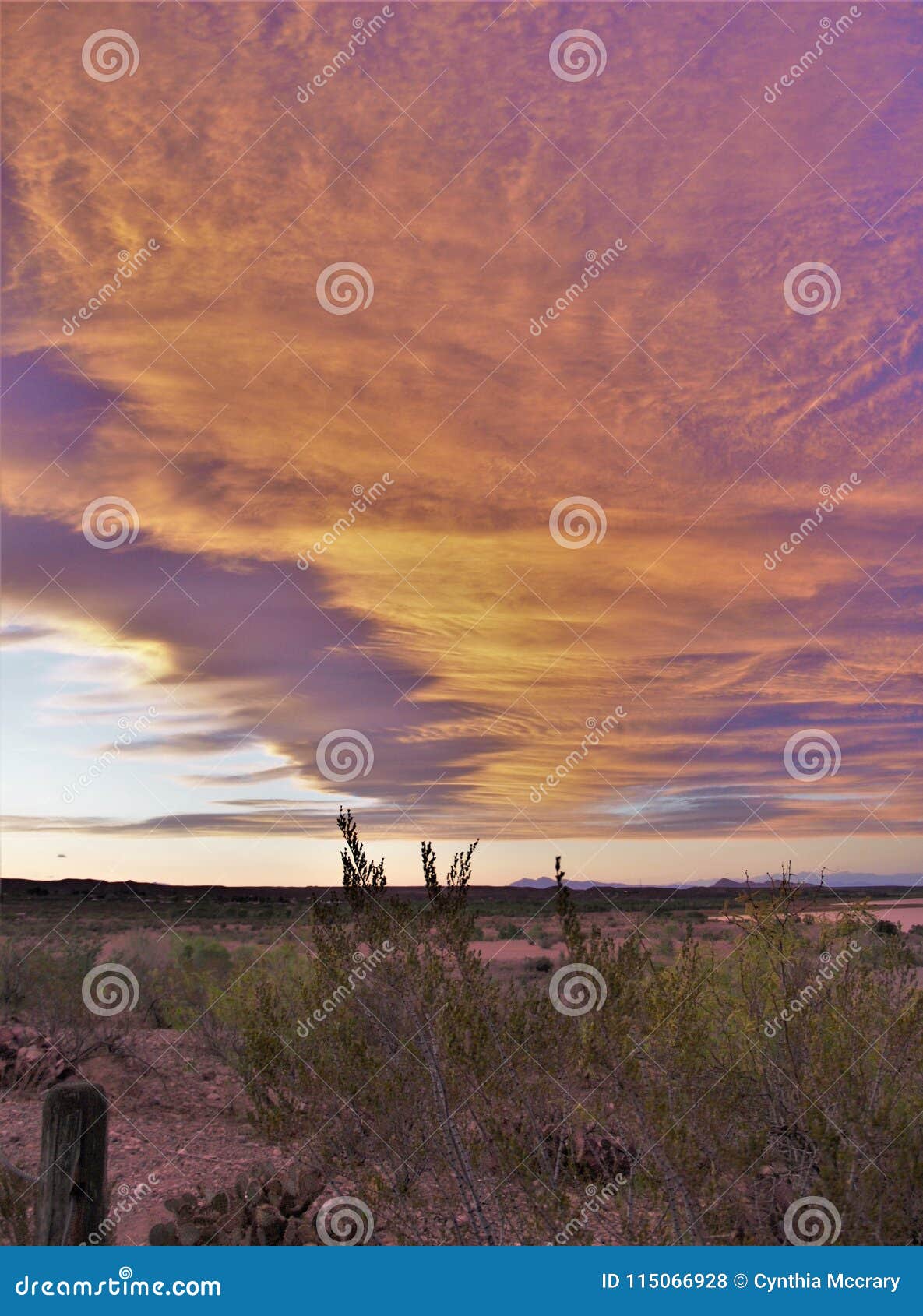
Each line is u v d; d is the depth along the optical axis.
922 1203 4.46
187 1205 5.47
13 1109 8.17
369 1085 5.07
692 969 5.08
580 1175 5.07
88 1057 9.49
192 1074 9.11
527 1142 4.80
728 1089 4.91
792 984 5.28
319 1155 5.39
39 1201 4.30
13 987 10.45
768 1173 4.73
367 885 5.26
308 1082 5.26
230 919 29.44
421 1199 4.95
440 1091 4.86
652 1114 4.56
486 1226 4.63
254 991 6.16
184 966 12.31
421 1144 4.97
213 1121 8.01
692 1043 4.77
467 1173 4.73
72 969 10.81
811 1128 4.61
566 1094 4.86
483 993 5.01
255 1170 5.89
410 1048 5.04
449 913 5.18
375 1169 5.21
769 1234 4.52
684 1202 4.46
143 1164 7.05
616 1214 4.87
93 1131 4.36
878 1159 4.49
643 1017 4.84
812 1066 4.84
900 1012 4.98
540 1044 4.86
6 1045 9.36
